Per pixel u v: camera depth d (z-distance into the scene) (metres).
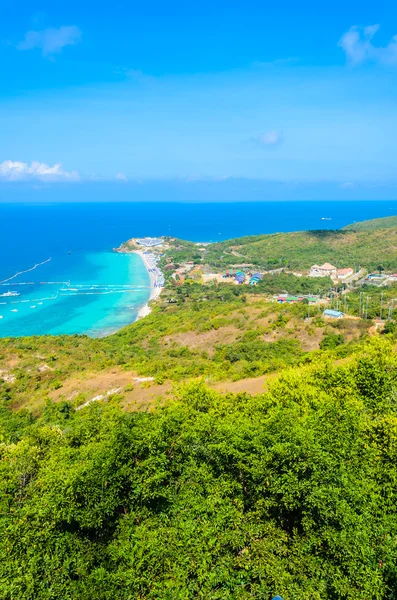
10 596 15.45
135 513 18.83
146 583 15.56
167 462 21.12
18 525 18.08
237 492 20.09
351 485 17.64
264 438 20.16
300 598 14.80
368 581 14.71
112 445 21.17
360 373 30.73
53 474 20.91
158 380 60.94
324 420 22.70
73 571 16.67
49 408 55.81
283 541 17.33
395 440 21.27
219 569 15.76
